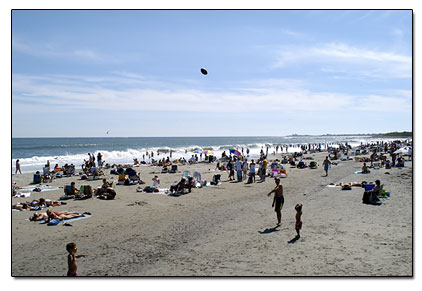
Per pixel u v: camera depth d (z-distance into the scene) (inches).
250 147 3447.3
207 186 796.6
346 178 890.7
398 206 515.8
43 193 684.7
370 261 288.8
